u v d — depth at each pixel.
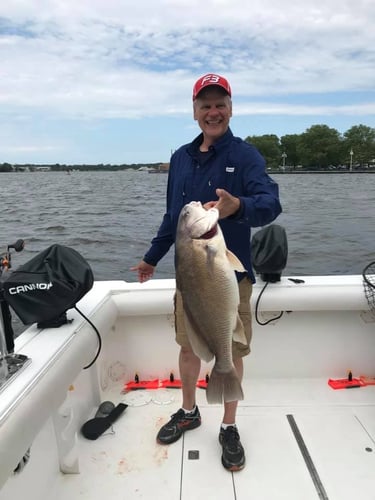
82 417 2.65
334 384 2.98
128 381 3.11
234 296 1.84
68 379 1.97
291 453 2.38
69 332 2.16
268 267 2.82
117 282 3.07
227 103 2.11
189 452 2.41
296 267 8.73
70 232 12.44
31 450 1.97
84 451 2.44
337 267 8.69
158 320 3.03
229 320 1.84
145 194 29.11
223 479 2.22
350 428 2.57
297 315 2.99
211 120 2.11
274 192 2.02
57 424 2.20
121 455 2.41
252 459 2.34
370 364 3.06
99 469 2.31
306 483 2.17
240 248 2.17
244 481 2.20
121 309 2.90
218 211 1.78
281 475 2.23
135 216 16.14
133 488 2.18
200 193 2.16
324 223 14.67
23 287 2.07
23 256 9.23
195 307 1.85
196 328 1.88
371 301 2.82
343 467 2.27
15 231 12.73
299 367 3.08
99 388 2.85
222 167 2.12
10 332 1.84
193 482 2.21
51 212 17.72
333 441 2.46
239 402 2.84
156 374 3.11
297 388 2.98
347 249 10.33
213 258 1.77
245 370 3.08
